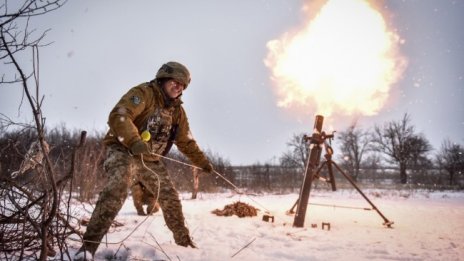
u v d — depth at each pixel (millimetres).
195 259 2627
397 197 12375
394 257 3154
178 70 2939
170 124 3018
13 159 2260
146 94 2820
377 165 33438
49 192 2150
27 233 2426
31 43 2025
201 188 11625
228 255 2867
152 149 2898
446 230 4738
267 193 12492
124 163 2654
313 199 10297
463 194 15906
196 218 5145
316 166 4980
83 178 6551
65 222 2275
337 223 5148
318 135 4980
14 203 2078
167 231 3938
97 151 7844
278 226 4691
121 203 2588
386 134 32000
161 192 2934
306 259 3018
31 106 1898
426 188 20672
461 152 26625
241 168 15609
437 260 3109
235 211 5520
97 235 2482
